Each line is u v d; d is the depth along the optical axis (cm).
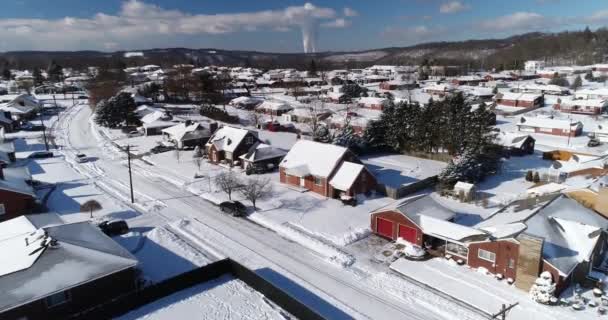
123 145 7381
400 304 2719
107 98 10750
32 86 16350
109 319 2406
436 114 6319
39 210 4338
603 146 6906
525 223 3016
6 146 6391
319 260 3303
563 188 4072
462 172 4862
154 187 5141
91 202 4366
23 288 2342
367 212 4234
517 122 8838
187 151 6862
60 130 8800
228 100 13100
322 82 17062
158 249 3484
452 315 2592
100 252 2702
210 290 2692
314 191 4834
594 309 2598
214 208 4425
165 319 2391
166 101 12456
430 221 3425
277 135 8150
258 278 2662
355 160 4969
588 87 13275
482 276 3000
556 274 2712
